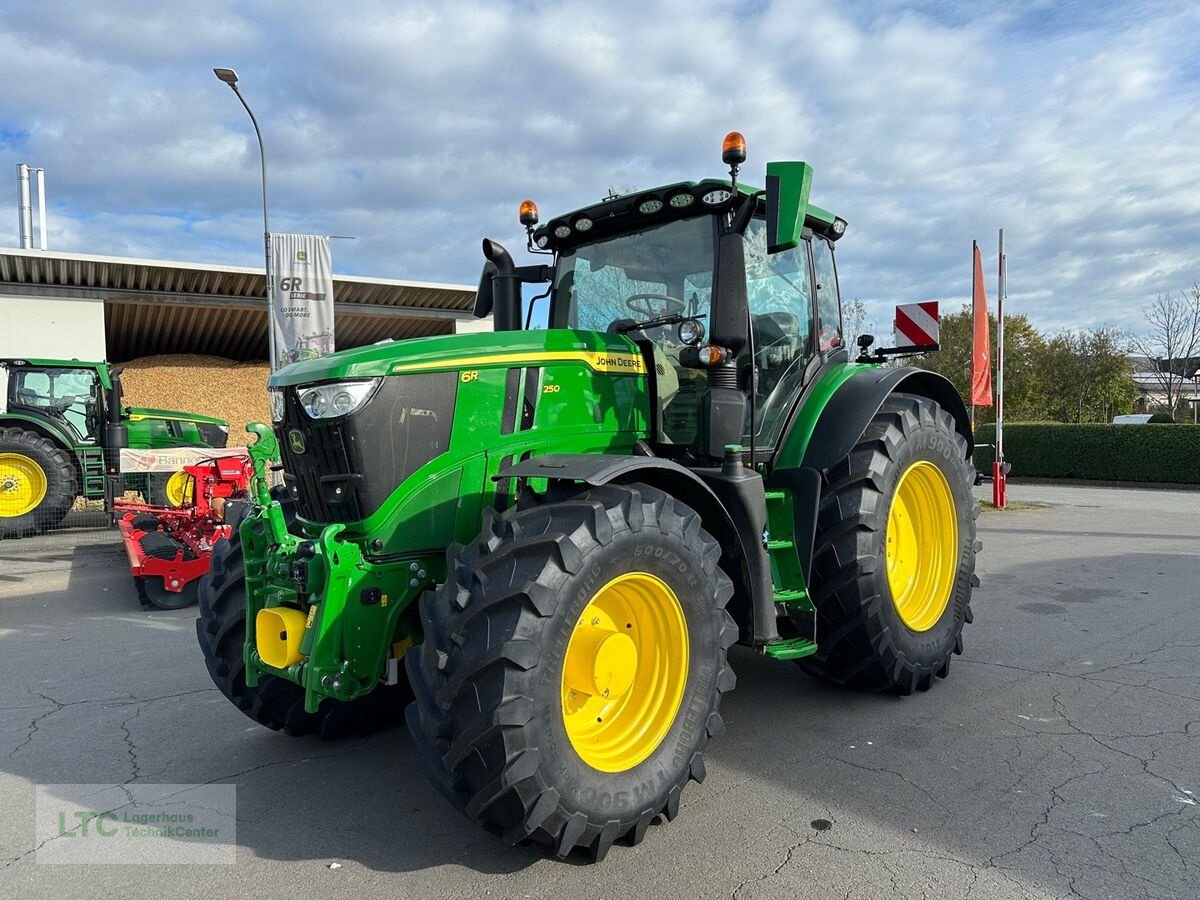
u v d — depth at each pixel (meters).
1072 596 6.35
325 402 2.91
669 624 2.91
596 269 4.26
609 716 2.89
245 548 3.21
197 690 4.52
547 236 4.33
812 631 3.75
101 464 10.99
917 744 3.57
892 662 3.93
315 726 3.76
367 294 16.69
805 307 4.41
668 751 2.83
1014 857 2.65
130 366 16.61
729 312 3.49
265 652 2.96
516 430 3.23
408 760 3.55
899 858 2.66
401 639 3.07
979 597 6.33
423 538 3.03
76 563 8.73
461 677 2.44
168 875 2.64
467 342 3.19
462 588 2.60
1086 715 3.87
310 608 2.91
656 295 4.04
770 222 3.31
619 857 2.70
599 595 2.83
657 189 3.77
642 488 2.91
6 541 10.16
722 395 3.54
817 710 4.01
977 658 4.80
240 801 3.16
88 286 14.58
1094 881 2.51
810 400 4.18
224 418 16.03
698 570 2.92
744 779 3.26
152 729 3.93
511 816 2.48
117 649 5.38
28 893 2.55
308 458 3.08
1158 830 2.80
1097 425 19.84
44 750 3.69
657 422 3.70
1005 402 29.53
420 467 3.02
